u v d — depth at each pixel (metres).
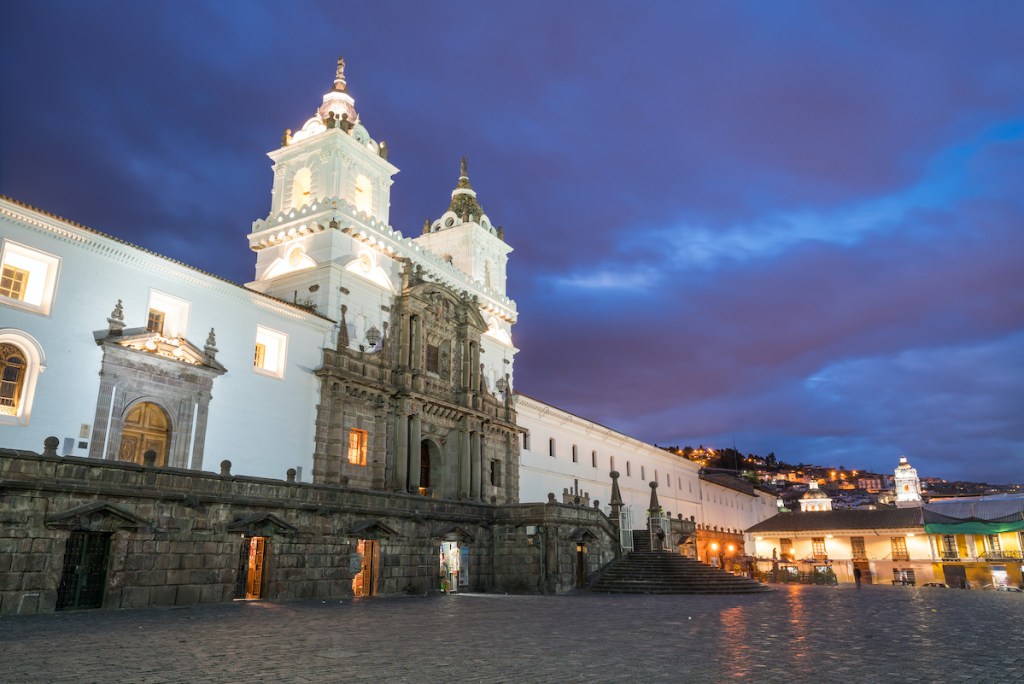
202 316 34.66
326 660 13.95
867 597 40.03
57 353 28.62
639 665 13.93
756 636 19.12
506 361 60.53
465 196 63.53
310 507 31.17
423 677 12.35
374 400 43.66
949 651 16.34
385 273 47.38
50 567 22.30
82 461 23.48
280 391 37.91
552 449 65.06
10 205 27.73
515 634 18.98
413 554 37.12
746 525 112.50
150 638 16.52
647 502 80.69
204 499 26.70
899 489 127.94
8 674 11.97
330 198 44.19
